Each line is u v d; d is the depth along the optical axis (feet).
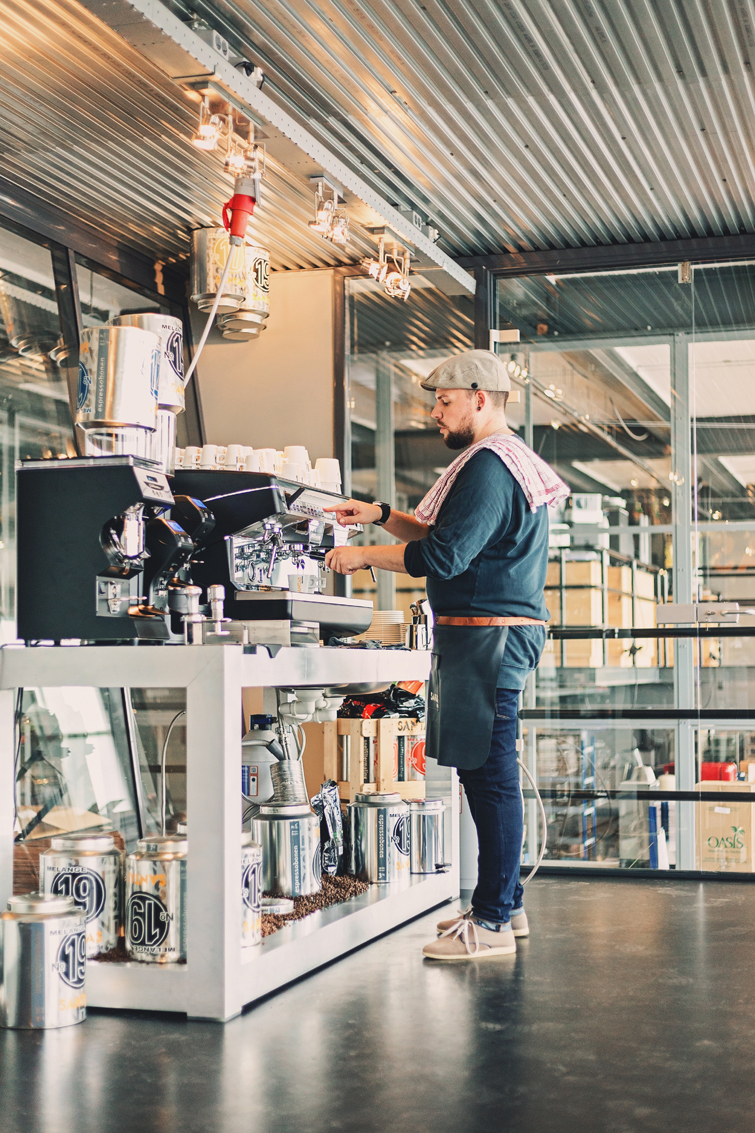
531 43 10.03
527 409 15.23
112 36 9.57
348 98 11.04
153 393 9.26
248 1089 6.57
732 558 14.33
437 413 10.32
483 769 9.89
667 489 14.61
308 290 15.79
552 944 10.28
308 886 10.54
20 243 13.03
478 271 15.35
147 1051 7.30
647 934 10.72
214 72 9.23
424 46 10.07
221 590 9.05
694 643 14.39
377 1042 7.43
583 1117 6.10
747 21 9.75
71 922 7.97
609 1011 8.10
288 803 10.64
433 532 9.57
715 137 11.85
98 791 12.99
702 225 14.37
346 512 10.61
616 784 14.58
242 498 9.90
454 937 9.77
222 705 8.16
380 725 12.93
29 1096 6.48
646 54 10.28
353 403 15.83
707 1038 7.45
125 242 14.61
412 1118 6.11
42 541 9.00
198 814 8.14
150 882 8.43
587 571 14.85
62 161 12.21
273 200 13.21
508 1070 6.86
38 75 10.27
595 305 15.07
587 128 11.59
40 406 13.05
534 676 14.98
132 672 8.50
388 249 13.83
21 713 12.05
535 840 14.76
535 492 9.73
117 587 8.86
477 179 12.91
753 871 14.02
